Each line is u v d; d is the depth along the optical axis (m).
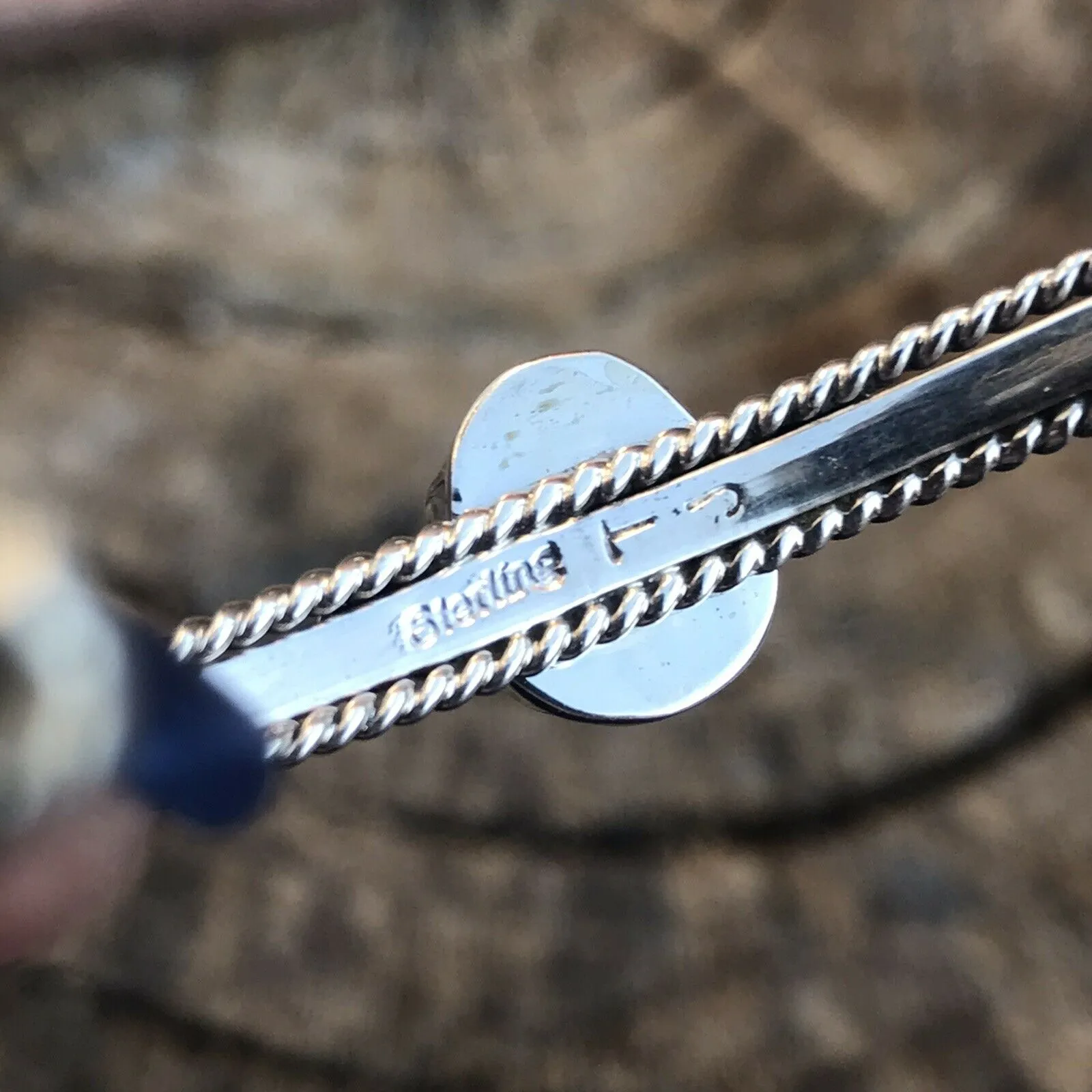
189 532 0.11
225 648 0.08
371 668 0.08
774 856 0.11
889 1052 0.10
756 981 0.11
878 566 0.11
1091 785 0.11
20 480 0.11
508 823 0.11
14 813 0.08
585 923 0.11
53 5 0.12
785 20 0.13
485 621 0.08
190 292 0.12
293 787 0.11
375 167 0.13
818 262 0.12
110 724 0.08
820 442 0.08
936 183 0.12
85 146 0.13
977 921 0.11
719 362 0.12
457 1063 0.10
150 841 0.09
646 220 0.13
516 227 0.13
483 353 0.12
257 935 0.11
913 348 0.08
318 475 0.12
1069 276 0.09
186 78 0.13
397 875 0.11
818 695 0.11
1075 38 0.12
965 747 0.11
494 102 0.13
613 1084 0.10
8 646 0.08
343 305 0.12
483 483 0.08
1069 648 0.11
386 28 0.13
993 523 0.11
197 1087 0.10
